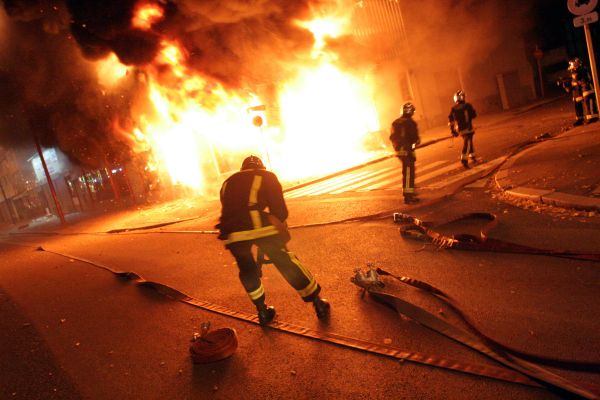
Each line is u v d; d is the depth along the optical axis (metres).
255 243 3.69
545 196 5.72
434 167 10.85
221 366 3.53
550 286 3.62
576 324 3.01
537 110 18.47
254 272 4.04
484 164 9.62
